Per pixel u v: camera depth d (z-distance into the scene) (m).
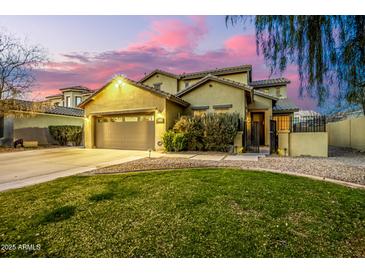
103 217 3.29
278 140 11.32
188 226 2.97
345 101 4.80
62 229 2.94
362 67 3.89
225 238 2.67
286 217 3.25
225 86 13.87
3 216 3.35
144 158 9.84
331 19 3.67
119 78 14.57
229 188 4.59
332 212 3.43
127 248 2.50
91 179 5.72
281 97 19.77
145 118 14.06
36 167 7.96
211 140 11.93
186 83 22.17
